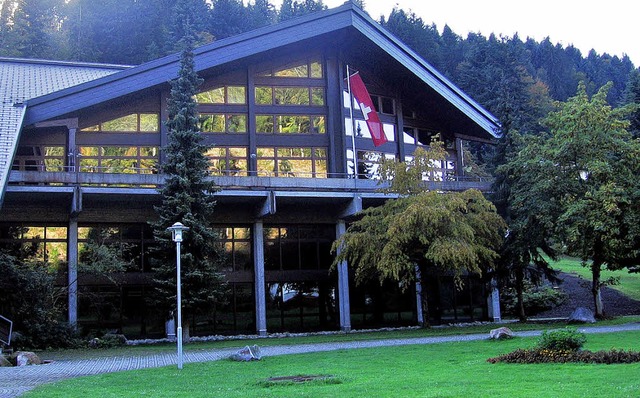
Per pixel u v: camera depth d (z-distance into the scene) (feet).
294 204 126.41
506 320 143.84
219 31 297.12
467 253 99.40
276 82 134.51
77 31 275.18
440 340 90.07
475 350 71.31
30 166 115.44
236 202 120.88
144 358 78.59
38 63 147.02
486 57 308.81
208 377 56.39
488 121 148.25
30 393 47.26
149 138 122.72
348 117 138.41
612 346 66.28
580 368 49.98
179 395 45.14
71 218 112.16
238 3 322.14
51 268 104.88
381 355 70.64
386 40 135.33
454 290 141.69
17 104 111.96
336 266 128.77
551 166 118.62
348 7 131.03
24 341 91.81
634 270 135.13
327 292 129.29
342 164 135.23
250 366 64.44
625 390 37.22
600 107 119.85
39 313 93.66
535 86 313.32
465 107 143.95
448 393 40.09
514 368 52.90
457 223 105.19
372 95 144.56
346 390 44.14
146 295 115.96
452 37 389.80
